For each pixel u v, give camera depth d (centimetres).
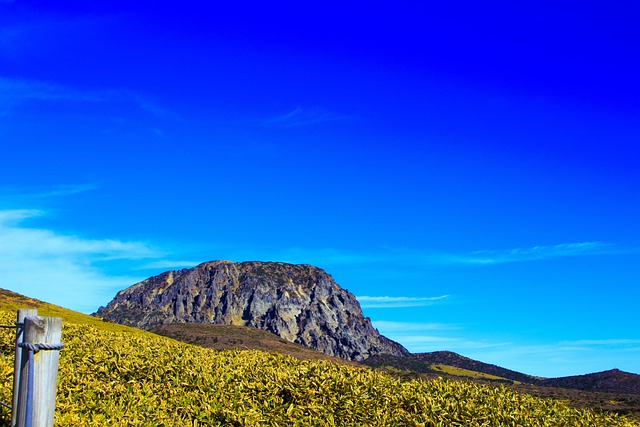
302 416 2180
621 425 2494
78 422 1562
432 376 3425
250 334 14912
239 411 2075
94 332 3519
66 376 2138
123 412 1812
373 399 2364
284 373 2545
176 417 1962
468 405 2402
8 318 3772
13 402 921
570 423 2425
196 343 11194
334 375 2525
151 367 2542
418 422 2212
